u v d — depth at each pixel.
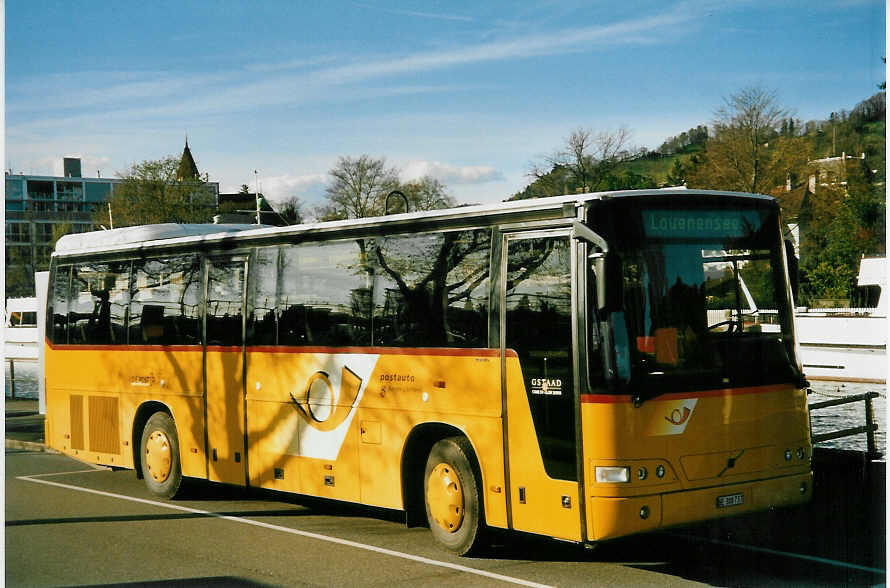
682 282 8.38
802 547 9.52
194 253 13.13
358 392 10.54
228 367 12.44
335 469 10.83
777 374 8.73
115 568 9.38
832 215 58.66
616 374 8.00
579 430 8.15
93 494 14.21
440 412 9.55
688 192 8.57
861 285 55.94
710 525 10.52
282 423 11.59
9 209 130.50
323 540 10.55
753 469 8.51
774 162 59.03
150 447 13.79
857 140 57.44
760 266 8.84
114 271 14.59
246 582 8.69
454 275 9.55
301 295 11.44
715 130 60.59
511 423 8.84
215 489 14.55
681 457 8.12
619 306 7.94
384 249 10.37
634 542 10.06
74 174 137.88
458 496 9.41
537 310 8.66
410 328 9.98
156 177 68.38
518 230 8.95
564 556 9.48
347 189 64.38
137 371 14.03
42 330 18.34
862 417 21.81
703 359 8.35
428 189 65.25
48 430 15.68
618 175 57.59
